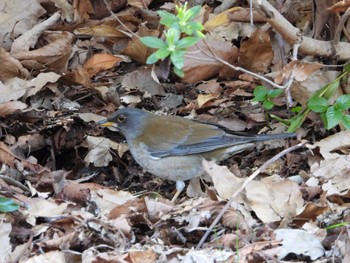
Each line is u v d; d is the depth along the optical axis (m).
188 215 9.89
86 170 12.50
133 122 11.81
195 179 11.75
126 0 14.78
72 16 14.45
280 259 9.08
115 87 13.46
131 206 10.02
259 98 12.01
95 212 10.36
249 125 12.86
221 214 9.49
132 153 11.96
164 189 12.20
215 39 13.52
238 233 9.43
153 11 14.52
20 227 9.69
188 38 9.78
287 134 11.41
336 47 12.61
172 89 13.67
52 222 9.80
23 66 13.30
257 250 8.97
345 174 10.86
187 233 9.67
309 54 12.61
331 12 13.03
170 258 8.95
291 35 11.98
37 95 13.02
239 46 13.95
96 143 12.57
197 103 13.11
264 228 9.57
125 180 12.42
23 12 13.89
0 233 9.14
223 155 11.66
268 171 11.74
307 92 12.45
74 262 9.05
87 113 12.84
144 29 13.63
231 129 12.73
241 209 10.12
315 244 9.20
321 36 13.42
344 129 12.12
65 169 12.68
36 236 9.61
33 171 11.56
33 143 12.41
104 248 9.28
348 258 8.74
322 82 12.46
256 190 10.26
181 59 9.70
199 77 13.70
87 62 13.68
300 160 11.88
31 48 13.55
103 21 14.16
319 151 11.57
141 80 13.58
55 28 13.93
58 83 13.36
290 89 12.50
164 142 11.58
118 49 14.23
